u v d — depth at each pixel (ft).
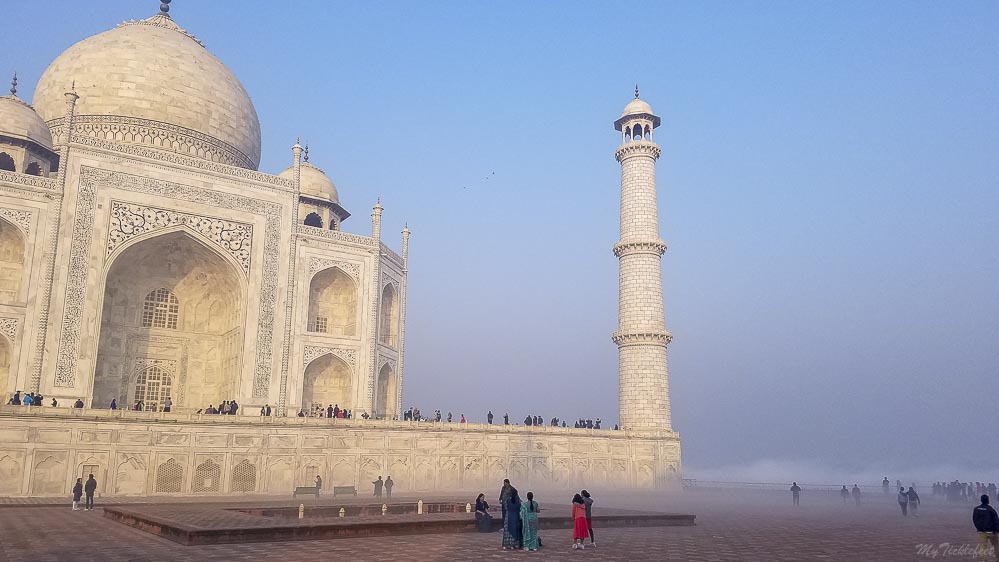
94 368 197.57
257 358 221.46
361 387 239.30
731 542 92.73
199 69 262.47
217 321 243.81
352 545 82.89
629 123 268.82
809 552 82.79
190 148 251.39
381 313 263.70
